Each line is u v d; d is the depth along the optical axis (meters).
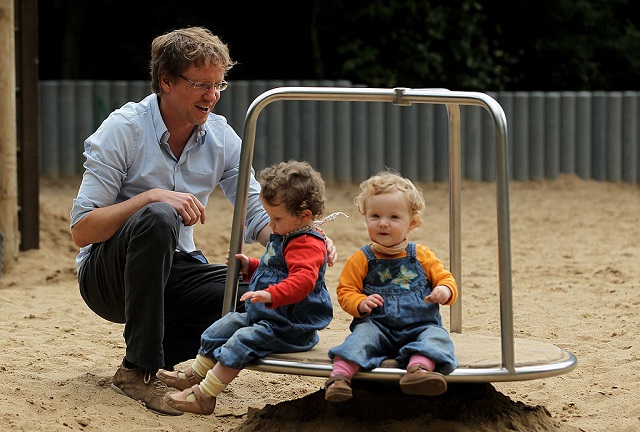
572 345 8.40
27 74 12.88
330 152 19.94
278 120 19.72
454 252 6.56
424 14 24.83
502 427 5.61
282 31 24.80
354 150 20.05
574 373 7.48
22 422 5.82
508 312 5.36
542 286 11.40
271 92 5.75
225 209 17.30
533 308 10.11
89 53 24.34
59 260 12.80
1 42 12.14
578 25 27.42
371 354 5.30
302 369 5.32
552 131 21.16
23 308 10.11
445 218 17.05
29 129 12.94
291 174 5.51
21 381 6.84
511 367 5.36
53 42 24.03
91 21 24.03
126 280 6.28
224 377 5.45
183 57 6.36
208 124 6.88
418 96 5.56
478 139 20.58
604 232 15.83
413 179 20.36
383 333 5.42
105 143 6.51
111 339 8.59
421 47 24.64
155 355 6.32
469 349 5.84
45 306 10.23
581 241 14.94
